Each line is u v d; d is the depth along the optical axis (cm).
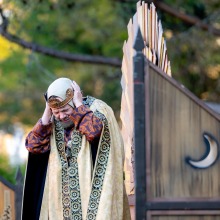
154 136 795
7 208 1195
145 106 795
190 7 2222
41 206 929
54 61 2591
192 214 794
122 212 914
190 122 798
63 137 927
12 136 2734
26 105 2714
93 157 922
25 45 2172
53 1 2261
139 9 1055
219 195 796
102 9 2530
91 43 2603
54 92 906
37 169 938
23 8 2067
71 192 915
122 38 2561
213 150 799
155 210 791
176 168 796
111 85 2469
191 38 2159
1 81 2705
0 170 2080
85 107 912
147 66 796
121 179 916
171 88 798
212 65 2198
